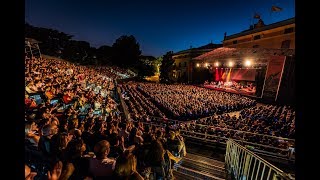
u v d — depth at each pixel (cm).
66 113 845
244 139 1184
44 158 450
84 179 351
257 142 1150
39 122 616
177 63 6888
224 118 1792
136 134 668
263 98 2831
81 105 1188
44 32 5416
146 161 507
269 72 2728
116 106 1677
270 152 1005
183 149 902
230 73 4422
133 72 7919
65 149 402
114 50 7988
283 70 2562
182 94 3419
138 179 328
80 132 580
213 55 4275
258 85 3216
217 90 4244
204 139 1213
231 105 2619
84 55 6556
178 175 707
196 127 1409
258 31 4069
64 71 2617
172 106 2289
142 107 2172
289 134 1259
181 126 1416
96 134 573
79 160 381
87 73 3416
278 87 2614
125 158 335
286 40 3534
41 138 470
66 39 6112
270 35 3831
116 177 332
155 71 8519
